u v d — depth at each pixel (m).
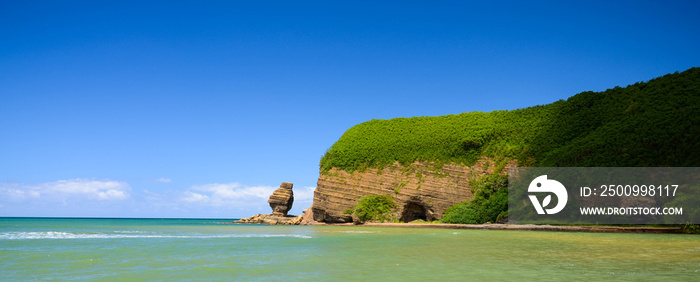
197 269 16.48
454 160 75.12
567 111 76.25
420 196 73.25
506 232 44.75
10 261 18.36
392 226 67.94
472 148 76.06
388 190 76.56
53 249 23.47
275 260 19.23
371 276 15.06
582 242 29.44
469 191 71.25
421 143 80.50
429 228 59.44
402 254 21.81
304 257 20.44
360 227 64.75
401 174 77.25
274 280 14.20
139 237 34.62
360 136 89.31
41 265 17.25
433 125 86.06
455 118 87.00
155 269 16.42
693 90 62.69
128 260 18.94
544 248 24.98
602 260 19.25
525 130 75.69
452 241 30.52
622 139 56.69
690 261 18.88
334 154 86.00
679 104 59.97
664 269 16.58
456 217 64.00
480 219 62.09
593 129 67.94
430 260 19.31
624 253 22.12
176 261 18.72
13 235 36.47
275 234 40.66
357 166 81.81
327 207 80.19
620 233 41.53
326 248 25.00
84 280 14.02
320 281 14.05
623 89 74.44
